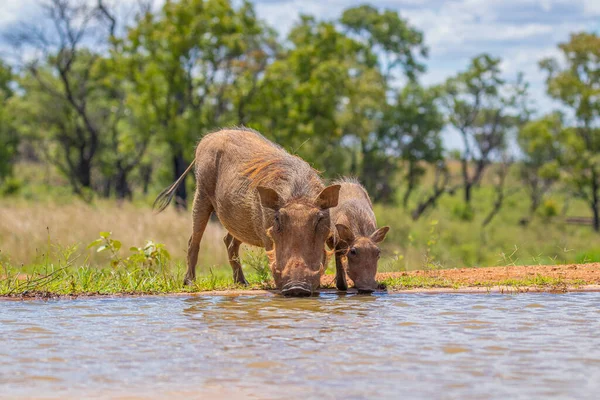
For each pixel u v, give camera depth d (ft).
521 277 31.12
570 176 167.02
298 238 23.81
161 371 14.88
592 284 28.55
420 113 195.52
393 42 193.26
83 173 157.48
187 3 122.21
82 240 55.77
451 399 12.80
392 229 115.44
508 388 13.46
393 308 23.03
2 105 178.70
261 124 124.88
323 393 13.21
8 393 13.35
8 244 51.96
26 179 212.43
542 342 17.44
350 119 148.87
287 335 18.48
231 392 13.32
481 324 19.92
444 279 30.81
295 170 26.32
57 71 161.89
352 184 31.63
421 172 202.18
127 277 30.27
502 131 202.80
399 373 14.60
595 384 13.71
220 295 26.89
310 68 134.62
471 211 177.47
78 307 23.70
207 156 31.04
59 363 15.58
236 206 28.58
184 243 58.49
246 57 131.13
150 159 184.85
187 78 126.00
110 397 13.07
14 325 20.15
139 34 124.36
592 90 156.56
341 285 28.66
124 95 157.69
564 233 135.13
